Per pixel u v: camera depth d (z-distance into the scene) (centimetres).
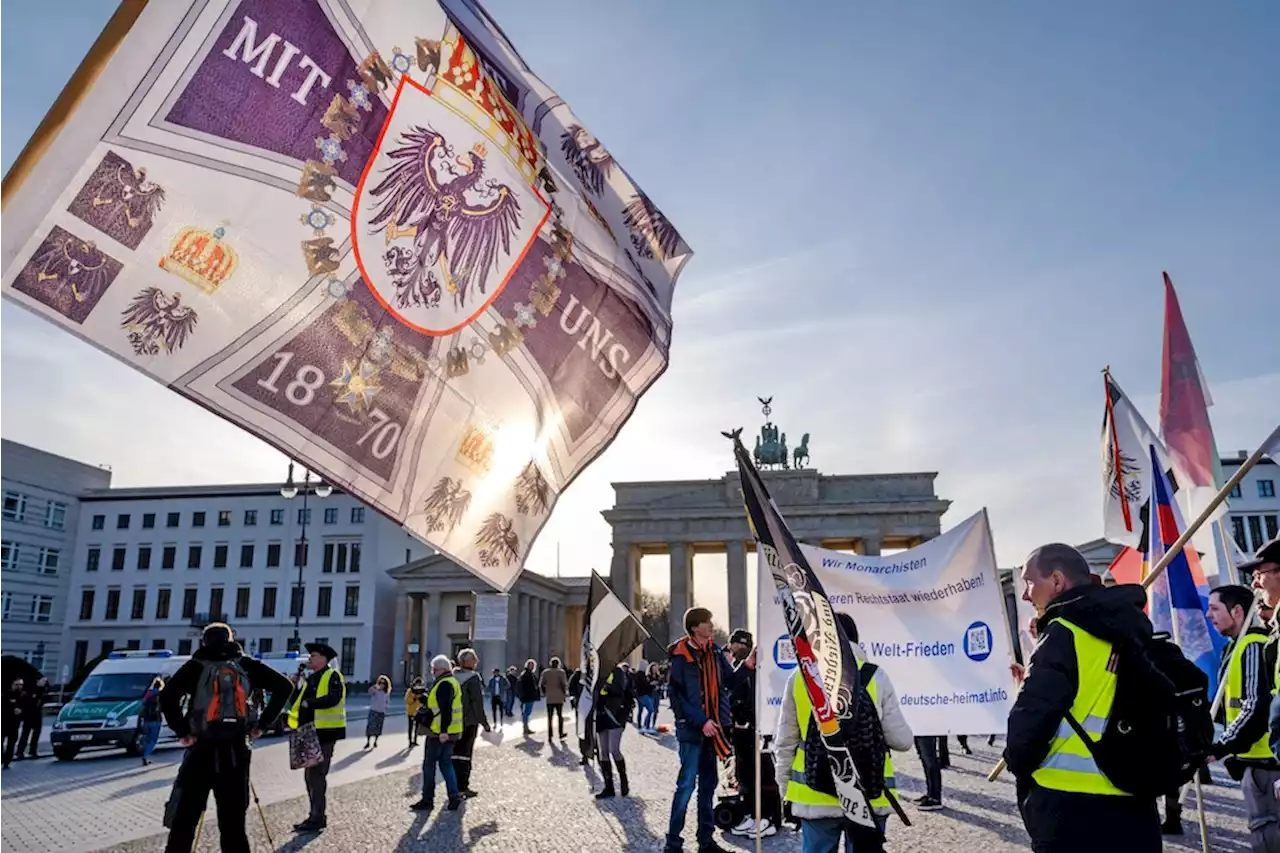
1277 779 537
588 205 525
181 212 356
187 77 361
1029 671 404
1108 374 1284
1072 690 391
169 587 7312
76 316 329
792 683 594
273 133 385
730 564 6975
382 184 421
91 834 1157
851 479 6969
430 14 450
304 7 398
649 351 545
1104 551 5372
